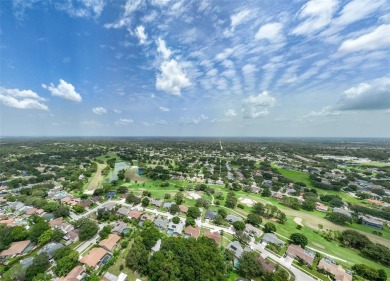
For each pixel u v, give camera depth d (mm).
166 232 91500
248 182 174875
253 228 96188
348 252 83562
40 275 58469
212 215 107875
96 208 116188
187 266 63406
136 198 123000
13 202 116625
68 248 71688
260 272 65750
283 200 135000
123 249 76438
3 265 68500
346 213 121125
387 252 76812
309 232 99250
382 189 164625
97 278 59469
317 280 67188
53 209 108000
